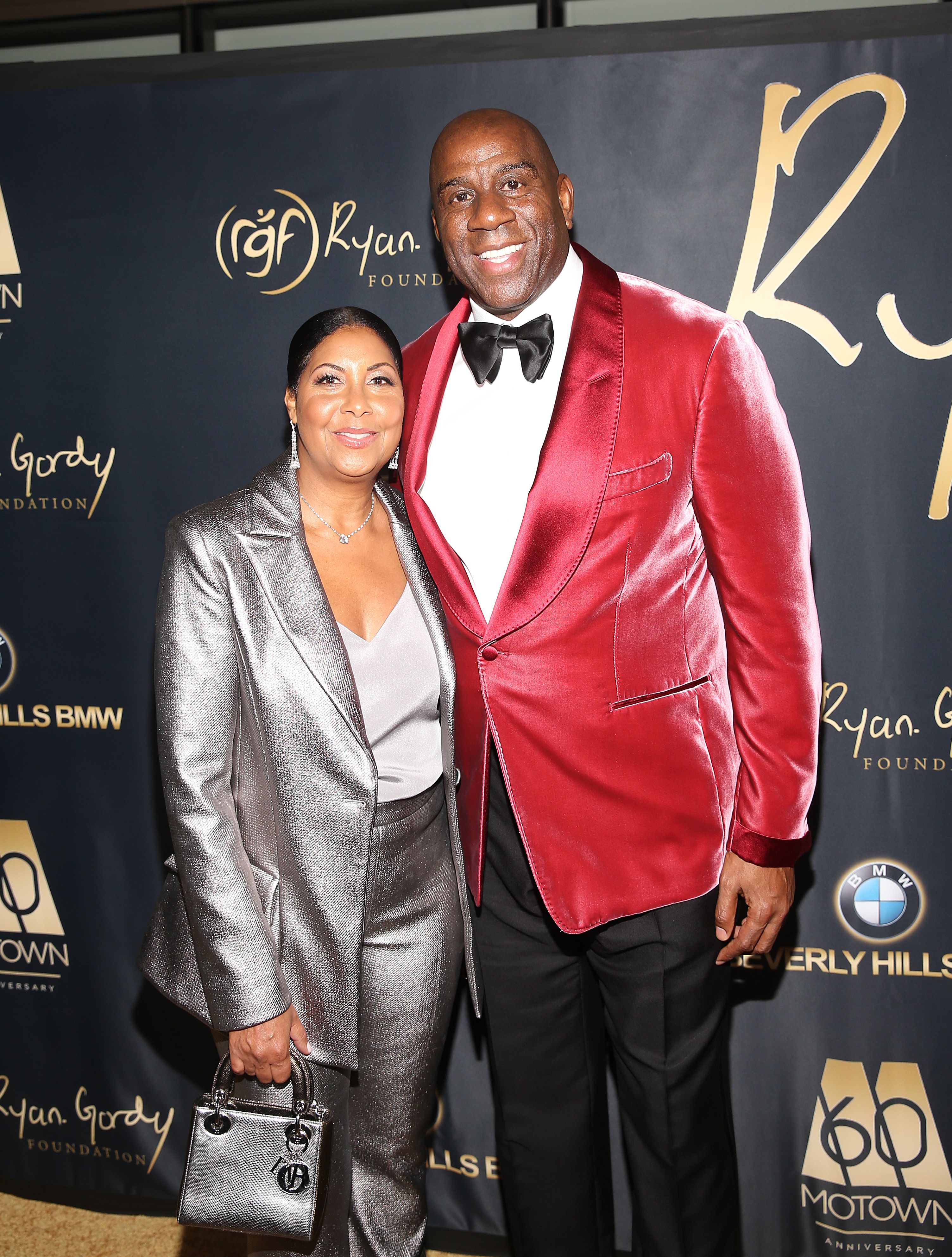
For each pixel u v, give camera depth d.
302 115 1.81
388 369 1.32
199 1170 1.26
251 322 1.86
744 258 1.71
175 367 1.89
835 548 1.74
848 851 1.79
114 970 2.02
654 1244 1.48
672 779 1.36
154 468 1.92
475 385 1.44
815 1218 1.85
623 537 1.32
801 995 1.83
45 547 1.97
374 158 1.80
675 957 1.39
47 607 1.98
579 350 1.32
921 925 1.78
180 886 1.32
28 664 1.99
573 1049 1.55
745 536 1.30
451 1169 1.97
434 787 1.42
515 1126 1.56
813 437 1.73
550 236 1.35
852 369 1.71
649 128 1.71
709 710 1.40
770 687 1.31
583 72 1.72
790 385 1.72
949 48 1.63
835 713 1.77
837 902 1.80
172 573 1.29
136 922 2.00
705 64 1.69
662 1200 1.46
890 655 1.74
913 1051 1.80
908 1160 1.82
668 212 1.72
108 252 1.90
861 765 1.77
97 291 1.90
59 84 1.88
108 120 1.87
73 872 2.01
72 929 2.03
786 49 1.67
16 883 2.04
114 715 1.97
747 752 1.34
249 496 1.35
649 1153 1.46
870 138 1.66
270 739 1.30
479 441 1.42
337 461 1.31
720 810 1.39
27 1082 2.07
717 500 1.30
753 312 1.72
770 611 1.30
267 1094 1.34
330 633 1.28
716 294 1.72
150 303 1.89
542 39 1.73
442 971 1.43
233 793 1.33
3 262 1.93
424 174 1.79
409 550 1.42
